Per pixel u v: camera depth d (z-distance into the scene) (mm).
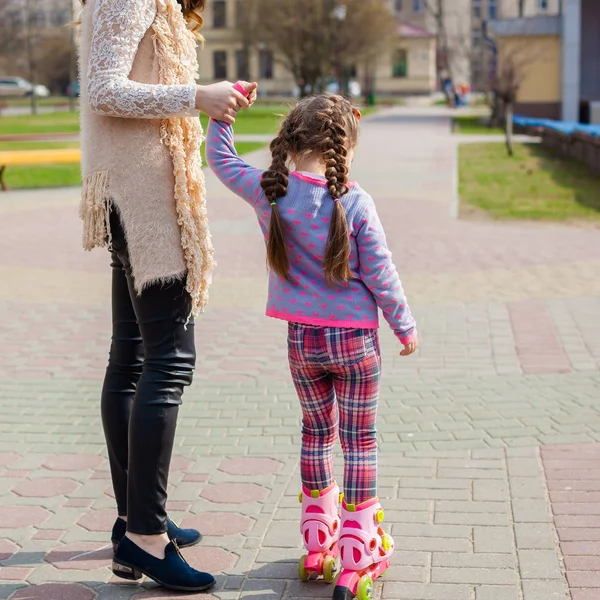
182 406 8242
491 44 59094
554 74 57344
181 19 4773
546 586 4930
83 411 8156
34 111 77938
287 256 4617
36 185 27453
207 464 6855
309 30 80688
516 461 6797
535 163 33469
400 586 4957
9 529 5789
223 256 15805
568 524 5691
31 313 11922
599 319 11312
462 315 11617
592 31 57656
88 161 4789
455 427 7582
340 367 4691
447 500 6105
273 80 118500
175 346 4883
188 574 4887
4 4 106625
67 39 107188
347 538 4723
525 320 11312
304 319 4645
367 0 81875
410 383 8844
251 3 86875
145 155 4703
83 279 14031
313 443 4965
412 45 118188
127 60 4535
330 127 4613
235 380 9039
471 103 98812
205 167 29781
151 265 4734
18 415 8031
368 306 4680
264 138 45406
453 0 125250
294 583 5020
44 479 6617
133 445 4820
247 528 5742
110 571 5211
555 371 9203
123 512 5227
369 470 4773
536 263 14953
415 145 41719
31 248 16578
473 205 22281
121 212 4727
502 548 5387
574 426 7559
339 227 4492
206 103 4574
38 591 4969
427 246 16625
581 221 19594
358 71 115938
